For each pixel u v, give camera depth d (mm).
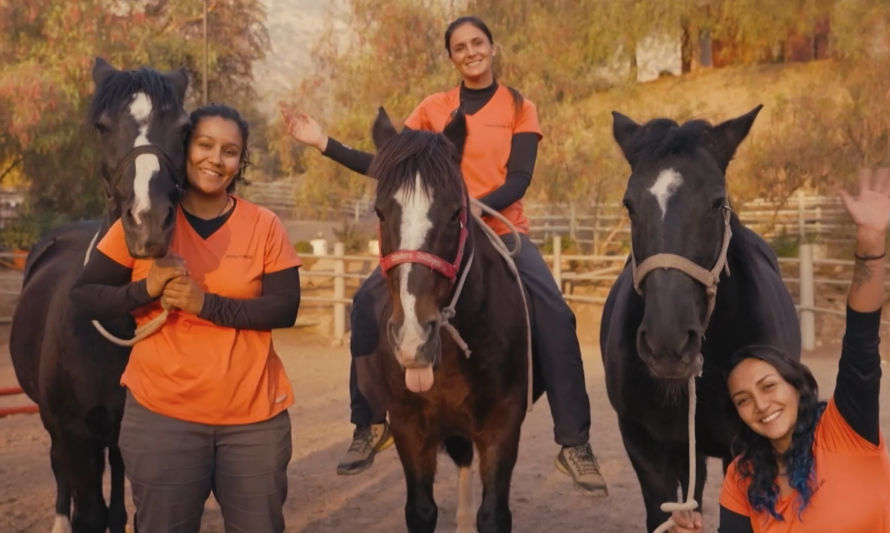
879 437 2773
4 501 5898
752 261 3730
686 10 17875
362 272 17531
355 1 16906
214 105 3271
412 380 3145
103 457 4023
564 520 5543
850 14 15305
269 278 3256
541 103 16844
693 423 3346
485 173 4453
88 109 3457
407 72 16922
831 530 2721
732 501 2977
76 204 19438
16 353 4574
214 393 3088
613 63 18516
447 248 3230
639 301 3758
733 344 3654
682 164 3297
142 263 3219
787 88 22000
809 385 2828
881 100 14852
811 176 15914
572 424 4250
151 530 3156
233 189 3488
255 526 3223
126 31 18109
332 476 6637
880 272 2705
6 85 15484
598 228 18266
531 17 17828
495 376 3869
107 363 3729
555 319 4301
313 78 17672
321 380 10930
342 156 4273
